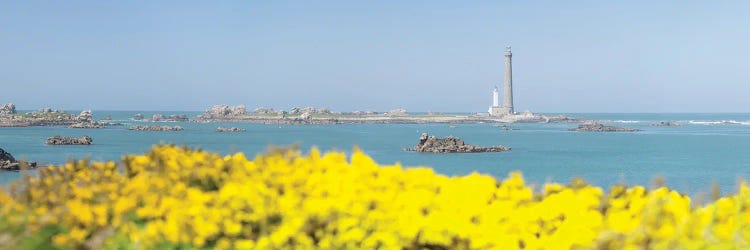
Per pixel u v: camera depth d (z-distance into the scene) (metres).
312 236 6.66
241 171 7.69
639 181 72.31
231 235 6.82
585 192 7.09
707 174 79.69
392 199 6.72
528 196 7.04
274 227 6.71
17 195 7.44
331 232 6.64
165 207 6.85
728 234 6.37
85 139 137.25
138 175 7.73
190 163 7.98
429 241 6.61
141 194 7.20
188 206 6.79
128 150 117.12
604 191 7.95
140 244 6.71
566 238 6.47
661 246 6.24
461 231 6.57
